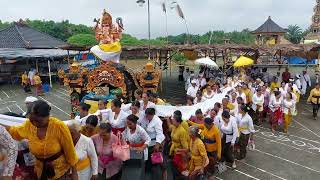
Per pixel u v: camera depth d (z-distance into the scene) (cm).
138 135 652
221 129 914
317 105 1582
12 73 2947
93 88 1376
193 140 725
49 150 409
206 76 2342
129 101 1460
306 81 2136
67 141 418
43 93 2320
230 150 932
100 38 1417
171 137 773
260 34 3925
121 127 722
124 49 2158
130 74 1473
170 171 749
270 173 946
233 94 1156
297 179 908
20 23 3353
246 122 997
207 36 4744
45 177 426
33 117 386
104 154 614
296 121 1561
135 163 650
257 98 1443
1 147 396
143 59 3134
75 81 1465
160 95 2203
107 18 1410
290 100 1336
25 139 455
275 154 1105
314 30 4756
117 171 638
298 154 1109
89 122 607
